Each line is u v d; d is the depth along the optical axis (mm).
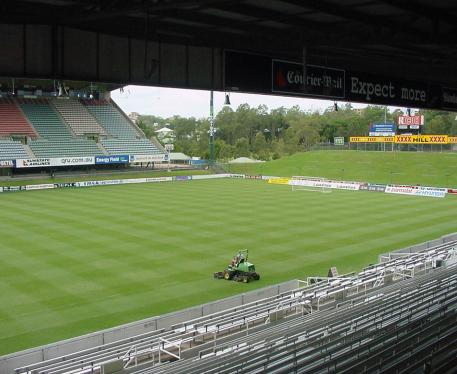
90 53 13562
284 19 13352
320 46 15367
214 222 46000
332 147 112438
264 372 13445
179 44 14992
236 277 29156
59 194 66938
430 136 94688
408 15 13305
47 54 13047
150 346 17469
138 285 28156
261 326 20047
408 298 19703
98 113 90000
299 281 27281
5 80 43969
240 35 15555
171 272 30594
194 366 14688
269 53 16453
